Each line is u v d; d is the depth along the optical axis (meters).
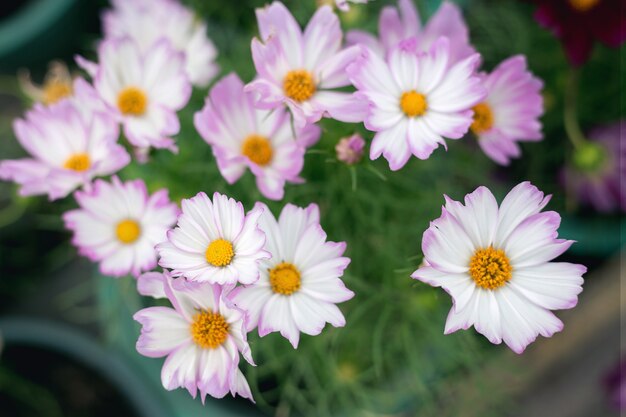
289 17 0.46
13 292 0.79
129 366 0.65
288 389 0.59
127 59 0.50
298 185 0.55
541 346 0.75
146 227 0.49
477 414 0.69
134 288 0.60
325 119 0.51
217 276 0.41
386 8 0.50
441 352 0.61
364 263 0.59
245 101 0.47
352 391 0.62
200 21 0.59
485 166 0.65
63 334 0.66
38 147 0.51
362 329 0.60
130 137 0.49
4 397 0.67
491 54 0.73
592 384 0.75
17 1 0.82
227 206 0.41
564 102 0.72
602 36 0.58
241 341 0.42
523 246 0.43
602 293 0.76
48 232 0.78
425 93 0.46
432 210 0.58
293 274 0.44
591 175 0.70
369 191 0.57
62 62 0.83
